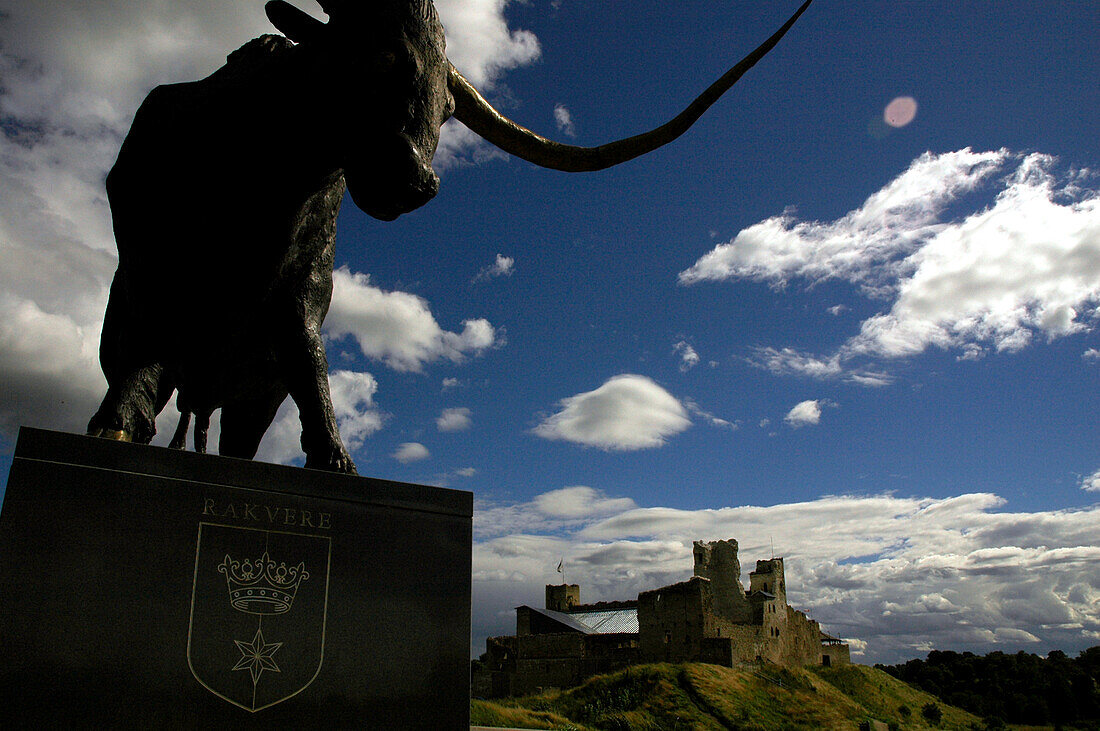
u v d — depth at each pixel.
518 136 3.49
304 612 2.53
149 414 3.46
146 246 3.50
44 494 2.27
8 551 2.20
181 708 2.28
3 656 2.12
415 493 2.84
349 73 3.02
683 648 58.66
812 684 58.28
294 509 2.61
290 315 3.49
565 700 51.28
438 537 2.84
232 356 3.64
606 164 3.63
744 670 56.88
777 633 68.50
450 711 2.70
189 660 2.32
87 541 2.29
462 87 3.33
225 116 3.44
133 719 2.21
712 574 70.44
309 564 2.58
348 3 3.16
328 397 3.42
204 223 3.42
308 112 3.23
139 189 3.57
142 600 2.31
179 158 3.50
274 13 3.33
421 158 2.95
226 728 2.32
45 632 2.18
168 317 3.48
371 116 2.98
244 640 2.41
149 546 2.36
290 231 3.41
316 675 2.50
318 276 3.59
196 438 4.08
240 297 3.46
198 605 2.38
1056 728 69.38
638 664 58.81
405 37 3.02
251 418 4.31
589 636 64.12
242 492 2.54
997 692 81.50
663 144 3.66
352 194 3.07
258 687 2.40
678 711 46.94
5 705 2.10
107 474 2.36
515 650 68.38
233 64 3.66
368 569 2.68
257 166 3.35
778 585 70.75
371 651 2.61
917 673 93.25
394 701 2.61
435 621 2.75
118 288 3.74
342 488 2.71
